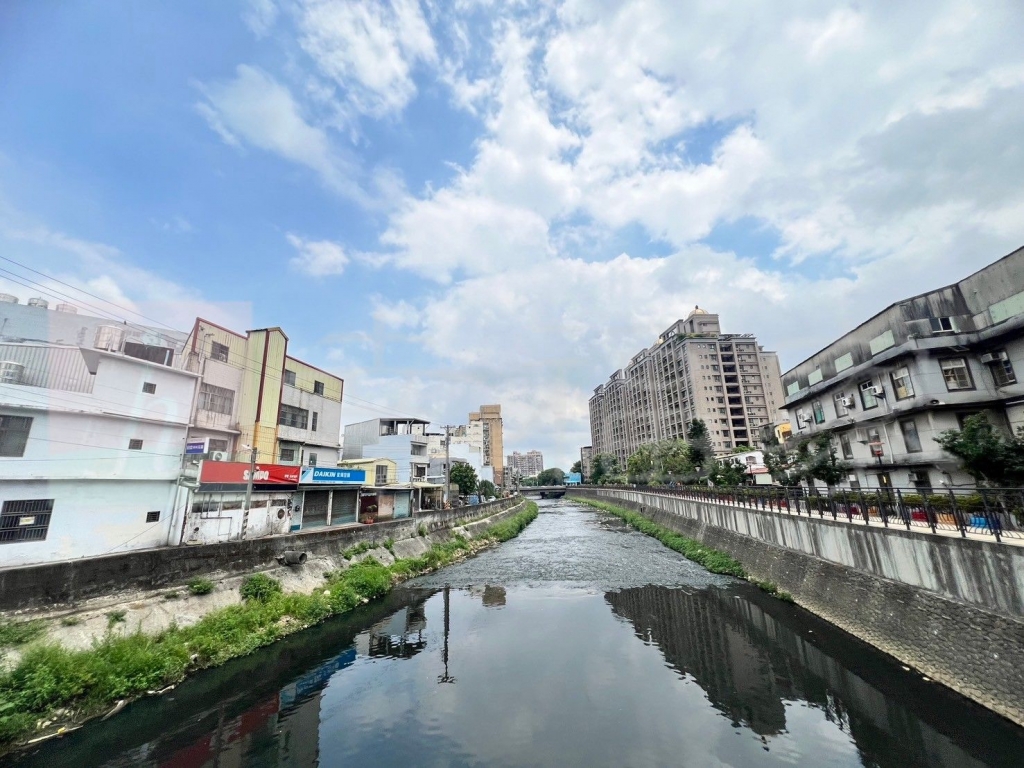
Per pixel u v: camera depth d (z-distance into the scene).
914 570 12.61
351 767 8.99
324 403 34.56
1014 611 9.59
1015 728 9.00
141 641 12.41
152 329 23.53
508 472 108.19
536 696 11.90
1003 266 19.09
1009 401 18.73
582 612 19.16
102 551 16.25
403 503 37.16
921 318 21.14
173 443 20.17
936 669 11.27
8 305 18.66
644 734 9.99
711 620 17.34
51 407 16.08
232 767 8.97
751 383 83.25
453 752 9.46
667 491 44.00
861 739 9.40
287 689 12.32
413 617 18.80
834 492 19.25
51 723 9.59
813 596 17.30
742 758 9.02
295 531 24.89
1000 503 11.00
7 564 14.18
